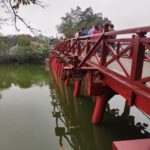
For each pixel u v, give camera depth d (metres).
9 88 17.72
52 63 28.23
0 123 8.76
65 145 6.95
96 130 7.52
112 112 9.41
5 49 40.84
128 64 7.67
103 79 6.85
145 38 3.76
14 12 2.45
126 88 4.82
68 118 9.25
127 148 1.80
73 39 11.02
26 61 42.59
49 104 11.85
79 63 7.15
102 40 6.21
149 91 3.72
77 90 11.37
